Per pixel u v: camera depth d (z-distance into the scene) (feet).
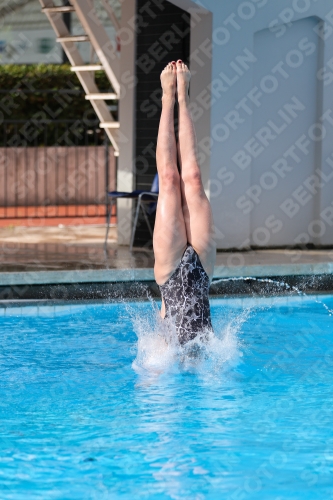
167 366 55.83
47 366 58.54
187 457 39.70
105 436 42.80
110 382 53.88
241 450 40.68
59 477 37.14
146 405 48.55
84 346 65.62
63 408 47.91
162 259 54.19
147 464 38.75
